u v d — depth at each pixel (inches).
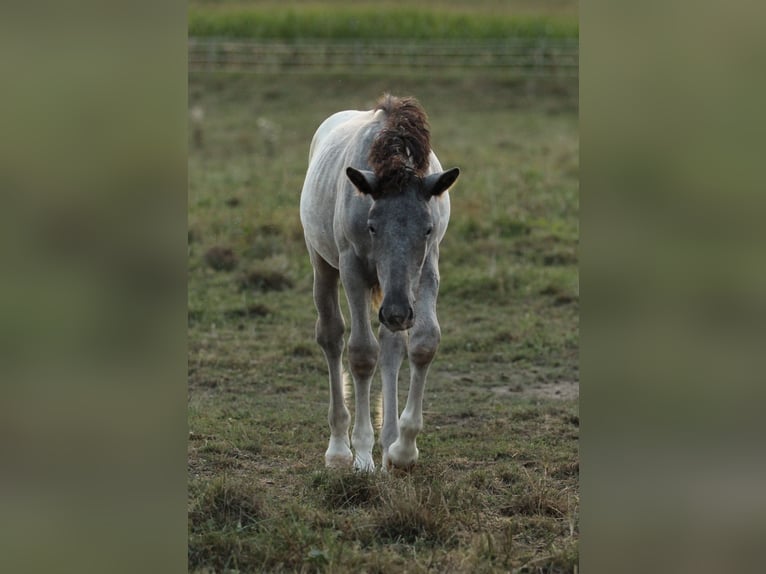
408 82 1307.8
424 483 309.7
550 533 278.5
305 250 663.8
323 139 393.1
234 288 602.9
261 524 277.9
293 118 1138.0
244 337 529.0
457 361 500.7
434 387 461.1
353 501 303.3
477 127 1099.9
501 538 271.1
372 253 310.8
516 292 598.9
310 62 1391.5
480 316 563.8
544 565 252.8
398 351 332.5
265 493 308.3
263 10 1557.6
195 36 1456.7
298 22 1485.0
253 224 691.4
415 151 306.7
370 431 344.5
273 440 382.3
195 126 1054.4
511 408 426.6
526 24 1492.4
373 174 297.4
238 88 1267.2
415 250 288.2
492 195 757.3
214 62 1363.2
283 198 780.6
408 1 1686.8
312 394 448.8
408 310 278.7
